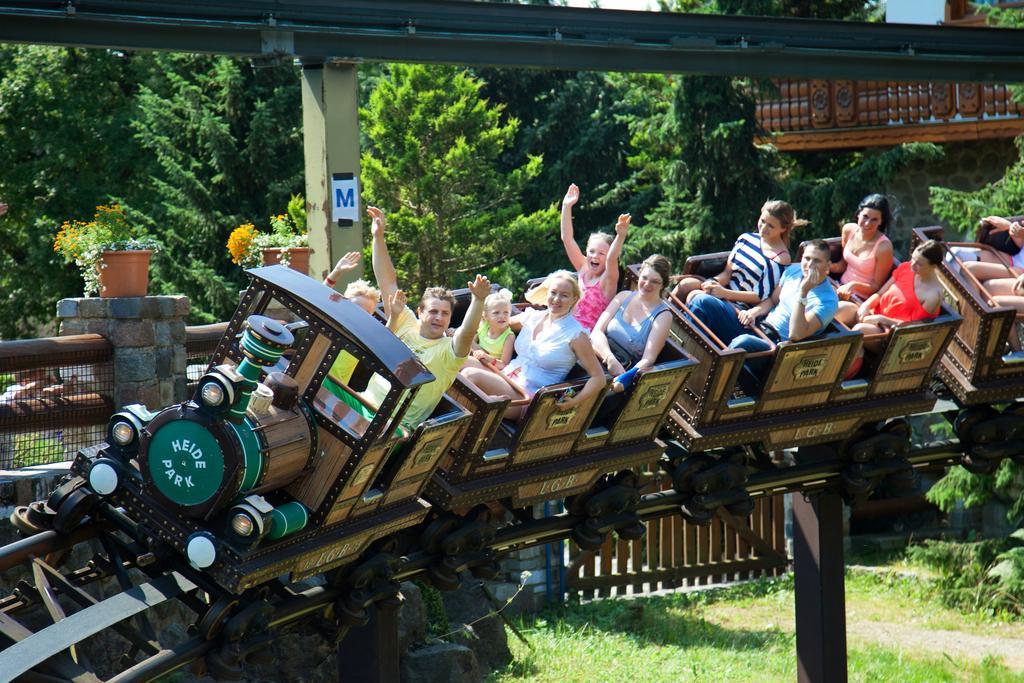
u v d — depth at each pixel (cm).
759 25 1927
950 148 2884
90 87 3947
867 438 1354
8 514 1119
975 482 2181
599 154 4575
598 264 1188
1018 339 1433
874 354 1289
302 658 1461
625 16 1805
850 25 2008
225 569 765
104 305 1277
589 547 1162
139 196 3947
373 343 826
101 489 786
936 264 1266
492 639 1766
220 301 3681
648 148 4369
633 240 3644
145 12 1451
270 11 1516
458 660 1577
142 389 1284
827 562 1473
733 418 1191
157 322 1303
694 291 1229
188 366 1540
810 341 1178
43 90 3869
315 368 864
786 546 2392
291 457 799
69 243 1305
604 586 2153
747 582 2314
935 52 2091
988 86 2644
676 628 2030
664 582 2256
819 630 1470
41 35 1413
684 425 1170
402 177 3959
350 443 824
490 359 1047
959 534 2531
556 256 4397
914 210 2966
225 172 3841
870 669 1864
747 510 1270
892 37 2053
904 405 1320
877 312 1303
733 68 1945
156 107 3816
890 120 2842
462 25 1659
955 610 2200
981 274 1383
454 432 946
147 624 865
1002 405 1906
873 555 2483
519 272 4162
